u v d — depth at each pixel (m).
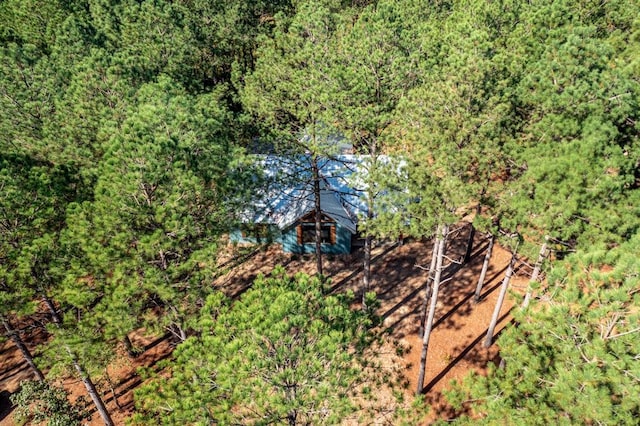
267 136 20.83
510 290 12.95
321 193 28.20
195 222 15.95
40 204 15.35
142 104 18.89
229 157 18.97
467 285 25.39
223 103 26.31
